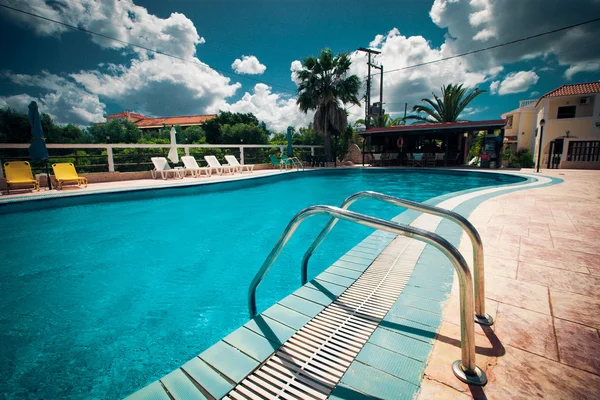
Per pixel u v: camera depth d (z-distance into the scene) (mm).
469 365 1298
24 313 2861
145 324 2689
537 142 18547
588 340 1572
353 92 18438
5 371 2092
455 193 6832
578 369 1355
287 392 1265
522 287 2207
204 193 9375
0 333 2543
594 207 5066
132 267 3982
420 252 3102
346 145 21047
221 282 3553
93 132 30125
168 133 32500
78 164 10742
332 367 1407
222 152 15391
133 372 2104
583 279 2330
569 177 9883
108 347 2373
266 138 31016
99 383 2014
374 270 2635
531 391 1229
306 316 1864
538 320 1772
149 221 6270
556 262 2691
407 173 14664
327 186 11570
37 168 9438
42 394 1896
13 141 23828
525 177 9930
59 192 7520
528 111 22391
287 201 8672
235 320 2760
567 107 17922
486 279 2357
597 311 1863
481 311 1766
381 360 1443
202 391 1277
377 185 11656
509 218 4371
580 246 3117
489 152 14398
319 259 4258
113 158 11492
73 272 3816
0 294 3232
